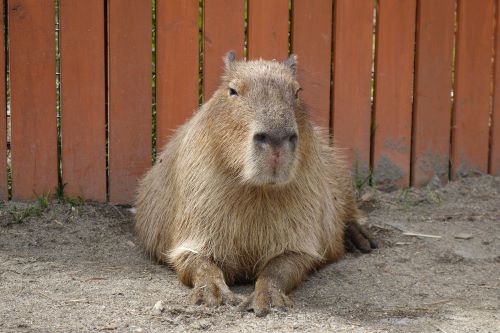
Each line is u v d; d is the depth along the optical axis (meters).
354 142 9.25
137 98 8.63
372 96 9.41
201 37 8.89
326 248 7.32
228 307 6.14
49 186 8.59
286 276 6.57
